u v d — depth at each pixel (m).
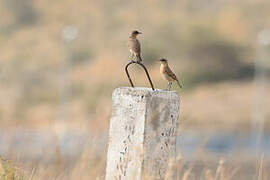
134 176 6.88
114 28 98.19
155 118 7.00
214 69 79.75
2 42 94.25
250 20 94.56
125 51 86.00
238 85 76.88
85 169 9.10
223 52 81.00
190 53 81.88
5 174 7.38
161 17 97.25
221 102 67.94
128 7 104.75
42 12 105.25
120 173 7.11
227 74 79.94
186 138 33.22
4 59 86.88
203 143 9.85
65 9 105.56
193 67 79.56
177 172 7.37
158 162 7.02
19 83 77.19
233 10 97.06
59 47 91.56
